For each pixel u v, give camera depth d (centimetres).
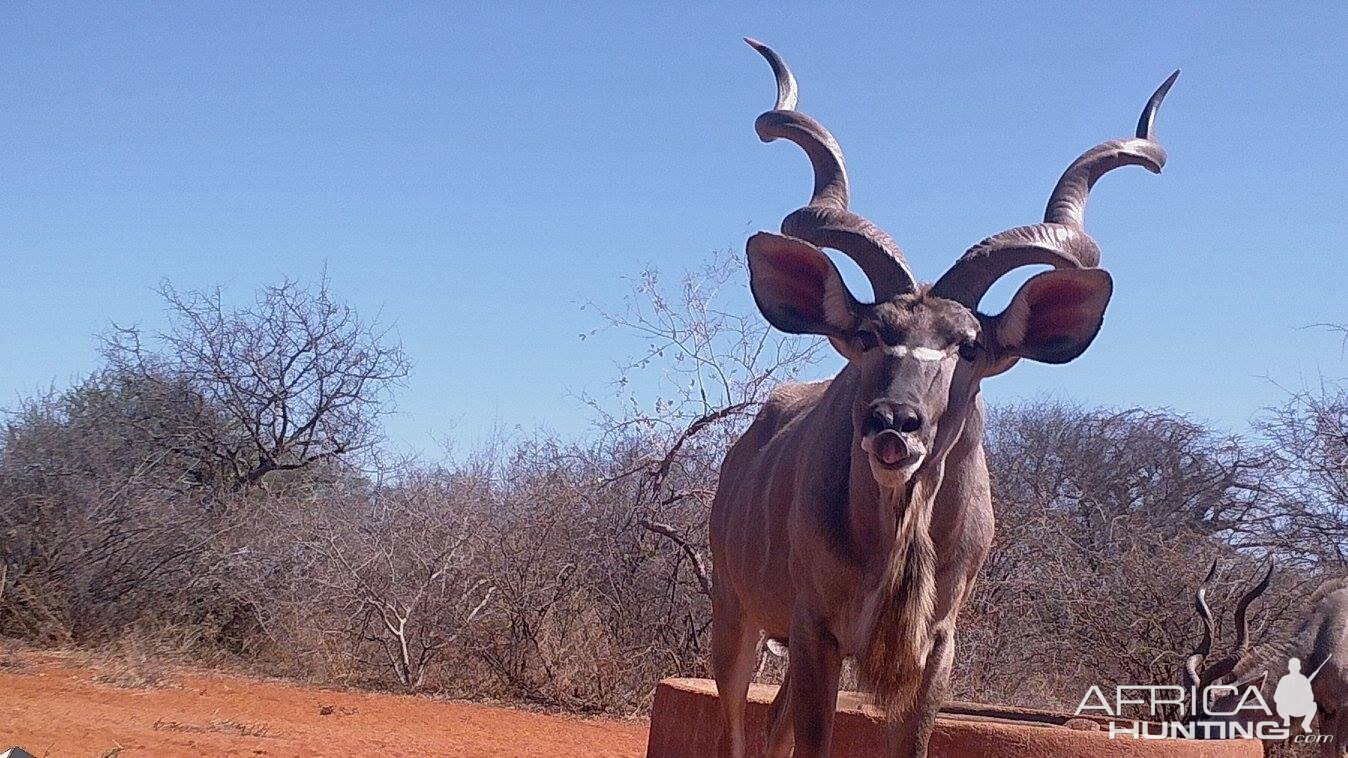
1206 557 1090
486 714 1113
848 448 483
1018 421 1827
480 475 1462
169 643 1362
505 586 1273
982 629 1140
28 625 1360
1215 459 1510
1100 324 448
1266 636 1052
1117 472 1616
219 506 1589
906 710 482
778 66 573
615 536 1250
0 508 1380
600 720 1148
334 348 1806
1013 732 643
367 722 1006
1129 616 1071
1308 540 1191
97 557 1387
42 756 666
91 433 1530
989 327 462
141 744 734
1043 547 1144
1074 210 510
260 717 972
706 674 1195
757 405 1216
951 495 479
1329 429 1210
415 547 1326
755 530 573
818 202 510
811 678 496
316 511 1456
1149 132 544
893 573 457
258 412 1761
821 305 462
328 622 1372
